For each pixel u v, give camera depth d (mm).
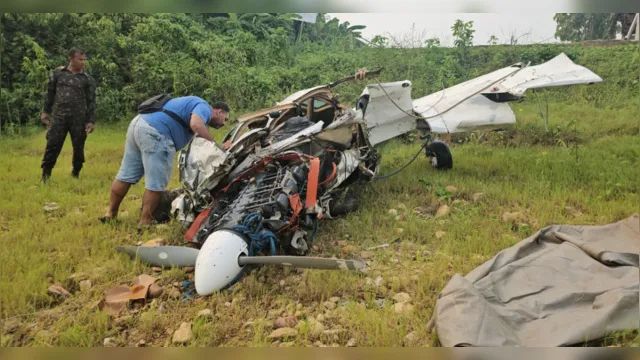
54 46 10906
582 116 9922
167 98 5043
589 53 12117
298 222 4367
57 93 6352
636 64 11484
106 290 3875
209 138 4746
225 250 3664
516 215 5195
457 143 8688
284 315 3586
